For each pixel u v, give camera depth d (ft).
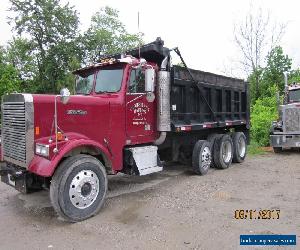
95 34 132.57
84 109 19.51
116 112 21.09
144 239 15.16
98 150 19.69
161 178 27.30
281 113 41.37
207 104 29.14
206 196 21.63
